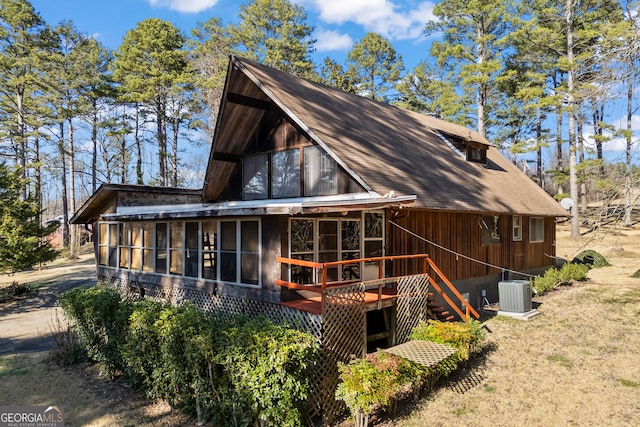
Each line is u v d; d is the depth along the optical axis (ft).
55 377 27.25
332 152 29.73
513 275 47.55
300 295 26.35
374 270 32.91
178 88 105.60
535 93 72.28
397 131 44.42
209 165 42.11
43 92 106.32
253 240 26.99
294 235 27.71
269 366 17.47
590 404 21.34
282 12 110.63
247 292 27.12
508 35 83.56
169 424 20.56
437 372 23.49
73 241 99.09
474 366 26.66
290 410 17.94
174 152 128.06
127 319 25.45
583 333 32.63
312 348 19.35
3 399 23.80
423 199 30.45
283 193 37.88
